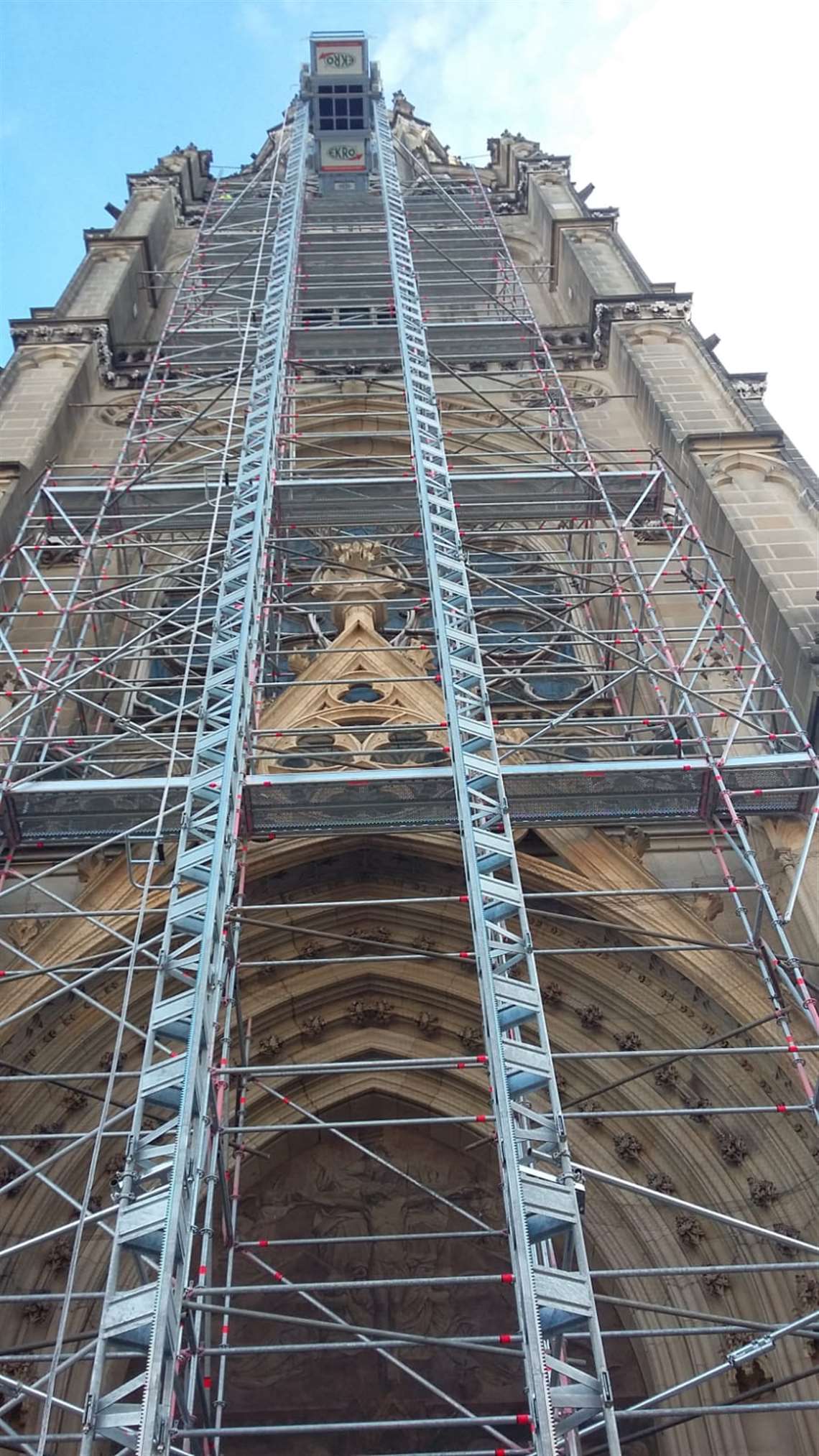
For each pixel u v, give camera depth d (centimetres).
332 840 1620
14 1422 1196
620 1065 1467
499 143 4859
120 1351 951
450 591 1720
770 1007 1389
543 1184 941
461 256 3634
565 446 2436
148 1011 1465
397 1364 1127
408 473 2162
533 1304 848
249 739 1541
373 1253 1423
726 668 1722
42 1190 1332
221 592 1752
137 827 1391
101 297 3209
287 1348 912
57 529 2203
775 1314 1257
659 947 1454
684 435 2355
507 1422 861
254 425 2261
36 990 1423
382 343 2962
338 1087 1533
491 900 1216
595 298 3027
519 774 1429
